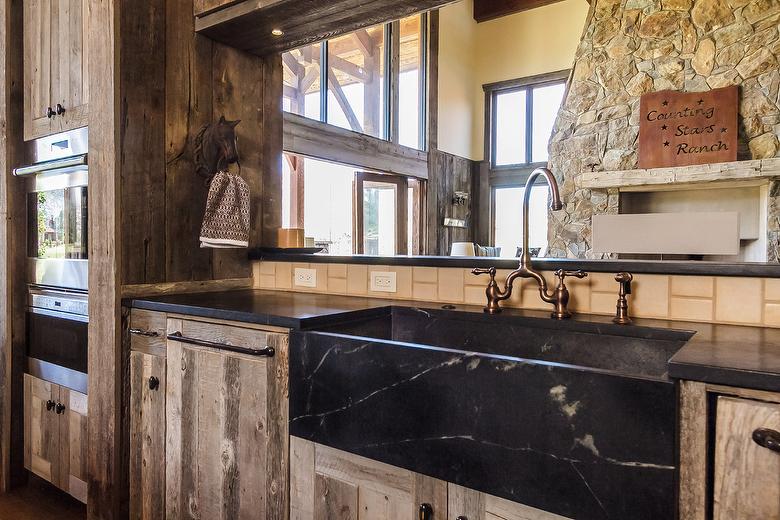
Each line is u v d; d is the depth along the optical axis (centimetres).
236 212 203
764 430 76
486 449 101
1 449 228
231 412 152
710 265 132
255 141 228
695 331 120
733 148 471
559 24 779
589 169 552
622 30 538
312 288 210
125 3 180
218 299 183
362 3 178
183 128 199
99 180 183
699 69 496
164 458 172
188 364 164
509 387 98
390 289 188
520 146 834
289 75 548
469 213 865
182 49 198
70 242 203
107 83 179
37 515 207
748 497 77
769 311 126
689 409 82
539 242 812
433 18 769
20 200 228
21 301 229
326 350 127
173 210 197
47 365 215
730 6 484
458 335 156
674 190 532
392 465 115
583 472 90
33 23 221
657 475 83
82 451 198
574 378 91
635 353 127
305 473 133
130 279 184
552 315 144
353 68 645
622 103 534
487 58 851
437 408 107
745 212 505
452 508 107
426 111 764
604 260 150
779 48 462
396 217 667
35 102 220
